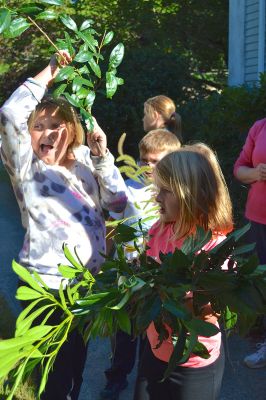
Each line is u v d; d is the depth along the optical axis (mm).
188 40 13750
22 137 2445
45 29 8250
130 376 3713
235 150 5383
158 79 9414
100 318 1603
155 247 2236
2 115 2406
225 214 2109
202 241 1741
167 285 1641
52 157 2566
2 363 1338
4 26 2076
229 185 5090
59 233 2494
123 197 2652
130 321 1754
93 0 12359
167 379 2133
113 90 2311
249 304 1634
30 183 2504
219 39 13867
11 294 5082
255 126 3625
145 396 2230
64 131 2559
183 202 2051
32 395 3252
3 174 10711
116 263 1729
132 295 1664
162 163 2104
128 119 9039
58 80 2195
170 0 13312
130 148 9141
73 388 2729
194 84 11344
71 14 11164
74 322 1650
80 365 2715
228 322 1876
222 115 5684
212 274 1634
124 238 2092
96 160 2605
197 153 2105
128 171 2830
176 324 1643
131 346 3344
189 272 1653
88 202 2613
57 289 2439
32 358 1518
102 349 4086
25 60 12812
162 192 2137
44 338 1468
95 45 2270
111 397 3410
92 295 1608
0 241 6746
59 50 2283
